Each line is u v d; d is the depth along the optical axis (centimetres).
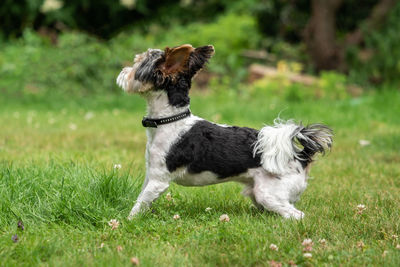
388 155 939
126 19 2339
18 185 557
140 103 1577
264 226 504
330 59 1998
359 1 2339
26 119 1276
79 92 1695
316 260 426
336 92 1709
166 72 515
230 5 2272
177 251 446
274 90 1709
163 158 521
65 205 519
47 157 801
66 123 1238
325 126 539
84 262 413
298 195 541
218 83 1911
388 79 1866
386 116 1377
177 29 2072
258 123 1248
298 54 2166
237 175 536
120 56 1783
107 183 560
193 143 524
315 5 2005
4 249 432
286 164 528
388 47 1859
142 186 573
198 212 573
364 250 448
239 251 440
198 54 526
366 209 577
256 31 2134
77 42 1806
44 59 1759
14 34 2191
